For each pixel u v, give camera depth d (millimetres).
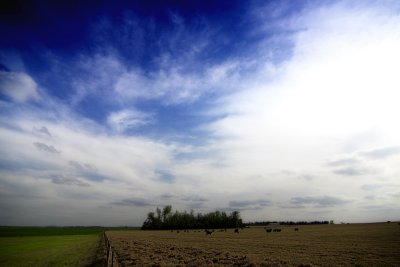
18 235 128875
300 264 26172
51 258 38281
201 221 190625
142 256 33562
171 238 74688
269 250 39531
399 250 35125
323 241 53312
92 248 51656
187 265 26797
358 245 43188
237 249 41469
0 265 32406
